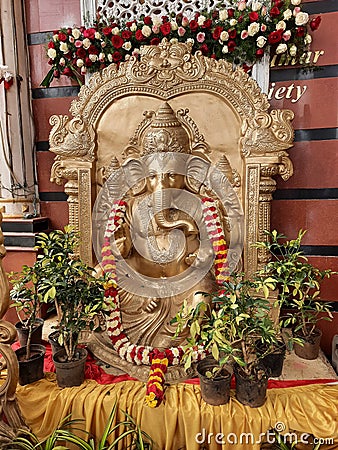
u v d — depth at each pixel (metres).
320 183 2.55
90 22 2.65
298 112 2.52
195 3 2.54
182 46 2.37
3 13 2.63
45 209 2.93
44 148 2.88
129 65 2.40
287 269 2.03
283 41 2.38
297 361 2.19
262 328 1.69
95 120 2.48
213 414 1.73
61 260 1.98
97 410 1.81
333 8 2.40
